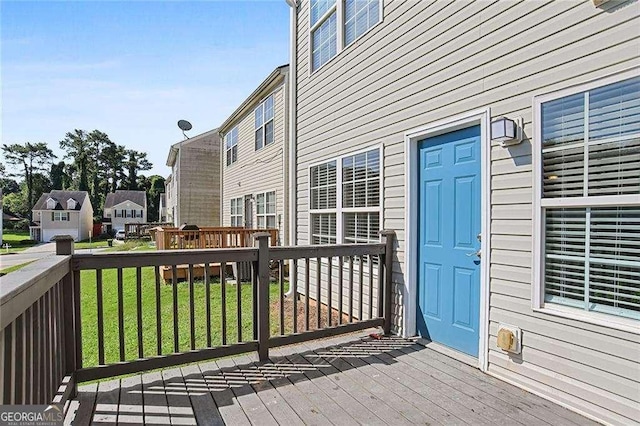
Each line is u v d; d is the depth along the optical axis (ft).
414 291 12.14
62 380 7.56
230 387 8.52
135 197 142.51
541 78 8.17
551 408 7.50
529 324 8.32
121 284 8.49
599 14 7.16
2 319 4.04
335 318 15.93
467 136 10.28
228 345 9.71
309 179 19.10
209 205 56.39
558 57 7.85
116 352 12.92
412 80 12.05
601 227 7.25
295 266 11.64
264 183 34.53
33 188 157.28
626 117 6.83
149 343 13.73
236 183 43.57
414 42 11.98
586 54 7.37
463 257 10.34
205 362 10.06
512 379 8.64
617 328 6.82
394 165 12.85
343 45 16.10
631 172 6.76
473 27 9.87
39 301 5.92
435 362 10.04
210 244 29.30
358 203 14.94
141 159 183.93
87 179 160.66
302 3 19.98
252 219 37.91
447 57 10.69
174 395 8.10
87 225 127.34
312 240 18.79
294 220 20.61
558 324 7.76
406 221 12.20
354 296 15.43
